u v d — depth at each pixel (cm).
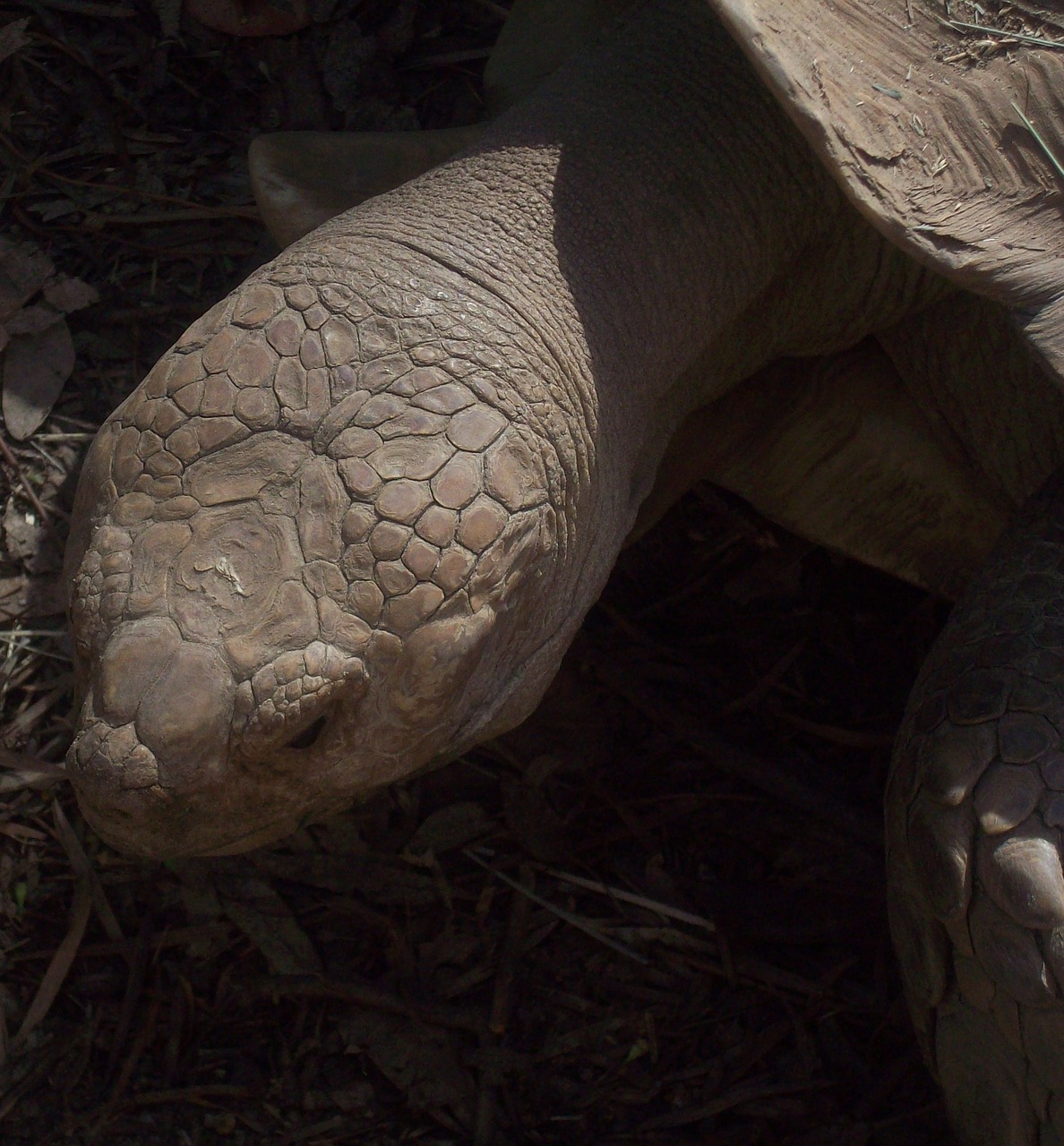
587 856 243
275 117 304
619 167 167
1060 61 158
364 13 312
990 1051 169
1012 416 210
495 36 316
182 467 139
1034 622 176
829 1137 218
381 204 160
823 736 258
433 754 157
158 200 291
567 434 154
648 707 254
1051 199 161
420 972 229
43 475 262
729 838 247
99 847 233
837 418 229
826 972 234
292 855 234
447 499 140
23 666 246
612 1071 224
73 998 223
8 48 299
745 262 180
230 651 135
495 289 153
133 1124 213
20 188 289
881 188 152
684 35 178
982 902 164
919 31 157
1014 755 166
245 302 145
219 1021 223
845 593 277
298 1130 215
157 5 307
